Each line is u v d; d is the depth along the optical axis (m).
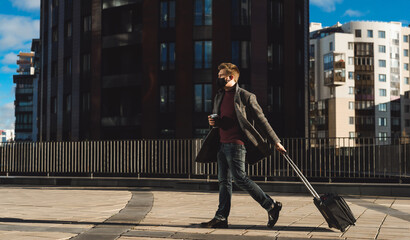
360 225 5.15
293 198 9.12
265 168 11.38
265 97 30.14
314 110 82.94
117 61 32.91
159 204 7.71
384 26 84.06
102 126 32.25
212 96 29.61
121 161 13.37
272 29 31.00
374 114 82.00
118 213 6.30
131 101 32.28
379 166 11.30
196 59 30.05
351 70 81.06
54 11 37.59
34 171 14.36
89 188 12.46
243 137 4.72
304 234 4.48
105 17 33.06
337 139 11.54
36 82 76.75
